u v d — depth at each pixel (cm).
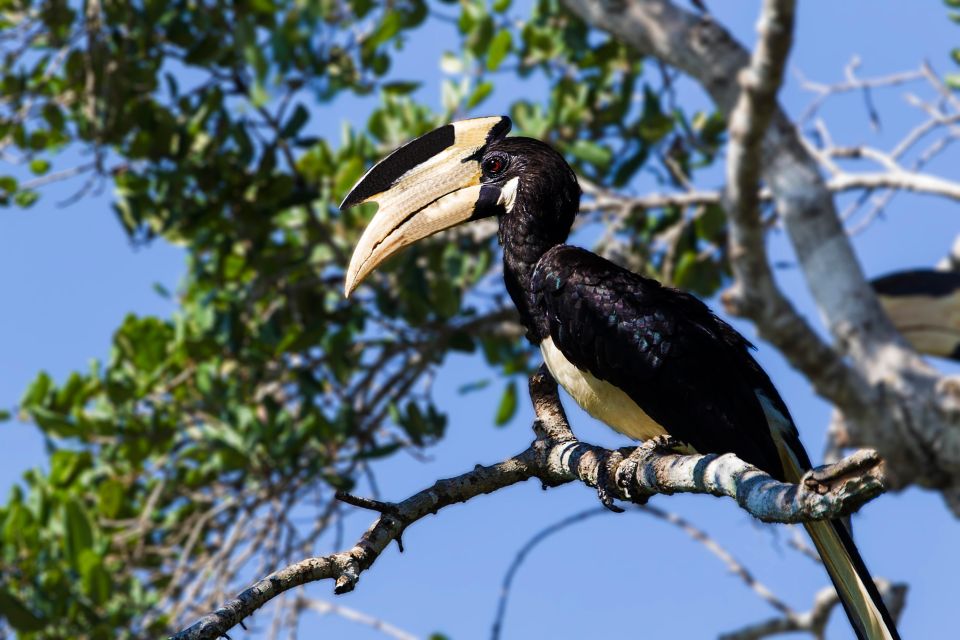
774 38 1102
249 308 1439
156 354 1402
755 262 1269
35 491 1346
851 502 482
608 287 789
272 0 1341
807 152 1316
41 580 1320
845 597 710
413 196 873
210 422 1377
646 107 1411
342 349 1416
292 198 1386
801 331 1288
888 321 1305
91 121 1345
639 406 787
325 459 1363
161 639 1274
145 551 1339
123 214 1434
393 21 1327
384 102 1493
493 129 895
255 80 1236
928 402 1267
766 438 770
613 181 1480
